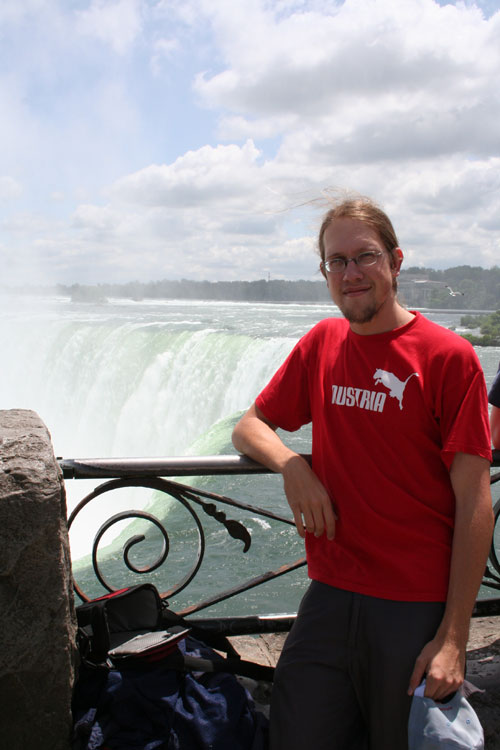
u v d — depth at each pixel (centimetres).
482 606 221
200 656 171
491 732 180
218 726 153
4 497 140
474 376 143
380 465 152
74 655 157
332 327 172
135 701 156
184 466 188
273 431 182
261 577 210
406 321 156
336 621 155
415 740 136
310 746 152
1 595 144
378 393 151
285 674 159
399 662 145
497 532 906
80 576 757
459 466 142
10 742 152
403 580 150
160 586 728
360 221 154
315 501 157
